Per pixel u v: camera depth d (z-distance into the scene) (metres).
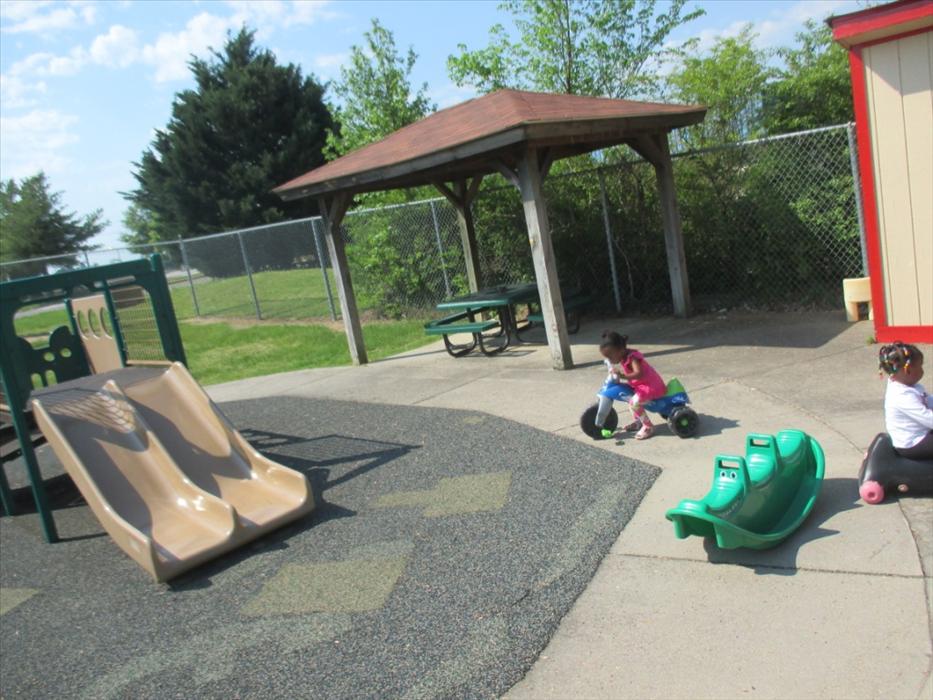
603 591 3.66
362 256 14.57
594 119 7.63
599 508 4.54
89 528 6.14
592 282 11.48
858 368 6.25
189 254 23.86
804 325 8.16
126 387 6.52
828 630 3.03
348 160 9.77
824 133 8.88
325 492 5.80
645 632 3.28
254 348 14.11
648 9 13.40
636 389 5.45
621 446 5.52
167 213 48.00
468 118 8.72
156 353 7.06
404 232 13.79
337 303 17.02
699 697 2.81
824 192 8.92
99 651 4.09
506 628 3.50
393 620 3.77
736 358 7.30
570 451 5.60
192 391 6.41
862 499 3.98
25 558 5.72
